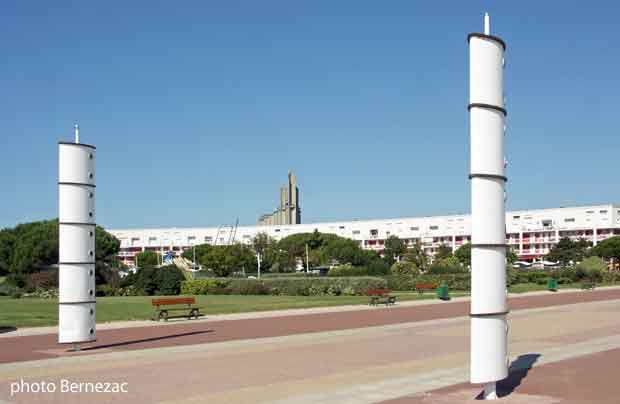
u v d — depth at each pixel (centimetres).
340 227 14750
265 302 4347
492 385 1116
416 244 12150
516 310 3550
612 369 1449
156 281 5403
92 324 1903
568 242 11100
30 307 3881
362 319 3075
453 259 9388
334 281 5553
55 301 4522
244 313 3488
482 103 1051
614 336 2177
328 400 1166
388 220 14188
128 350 1945
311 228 15075
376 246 14262
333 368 1556
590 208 11850
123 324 2869
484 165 1053
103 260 9162
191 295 5356
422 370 1508
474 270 1069
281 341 2173
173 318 3180
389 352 1856
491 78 1059
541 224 12388
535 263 11669
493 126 1062
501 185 1080
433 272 7188
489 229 1062
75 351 1919
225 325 2808
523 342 2025
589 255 10700
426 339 2198
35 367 1605
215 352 1894
